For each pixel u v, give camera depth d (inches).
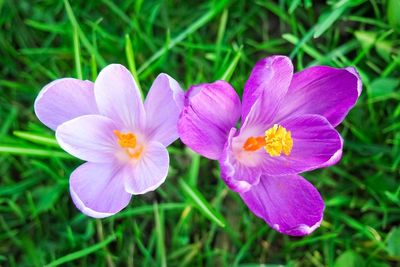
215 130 9.5
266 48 13.2
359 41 12.7
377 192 12.4
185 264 12.4
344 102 9.6
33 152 11.2
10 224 12.7
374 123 12.6
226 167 8.8
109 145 10.0
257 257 12.6
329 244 12.3
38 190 12.6
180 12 13.4
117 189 9.9
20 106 13.1
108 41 12.6
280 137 9.3
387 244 12.0
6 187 12.3
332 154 9.2
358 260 12.1
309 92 9.7
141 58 12.9
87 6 13.3
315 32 12.0
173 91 8.9
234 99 9.4
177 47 13.1
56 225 12.6
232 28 13.3
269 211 9.7
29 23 12.5
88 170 9.8
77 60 11.0
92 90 9.8
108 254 12.0
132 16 13.2
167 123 9.8
